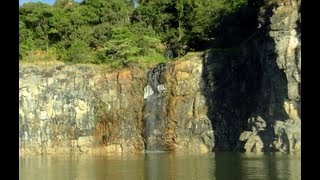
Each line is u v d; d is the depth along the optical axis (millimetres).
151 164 59156
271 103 63469
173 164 57375
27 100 86688
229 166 49938
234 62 78938
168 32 98688
